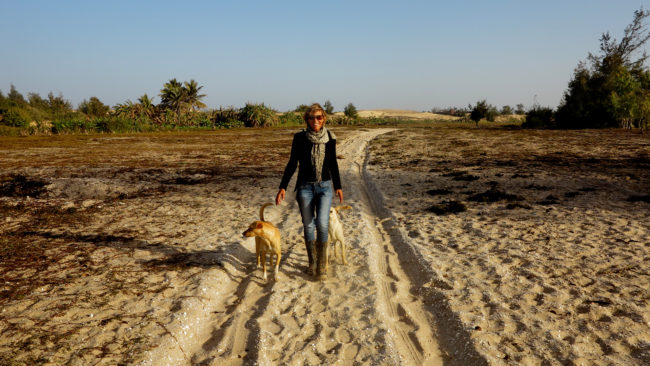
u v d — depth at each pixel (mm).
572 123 38188
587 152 16062
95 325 3271
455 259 4785
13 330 3164
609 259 4512
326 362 2852
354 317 3500
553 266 4398
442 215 7051
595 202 7410
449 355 2939
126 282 4188
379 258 5098
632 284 3822
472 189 9320
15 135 37812
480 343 2941
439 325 3361
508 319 3303
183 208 8000
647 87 34219
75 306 3609
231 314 3658
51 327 3227
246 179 11750
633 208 6832
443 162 14453
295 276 4469
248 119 55938
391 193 9172
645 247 4855
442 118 113688
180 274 4422
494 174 11281
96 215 7406
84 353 2852
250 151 21172
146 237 5922
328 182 4234
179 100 60344
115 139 32375
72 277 4316
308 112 4059
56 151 21469
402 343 3119
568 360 2695
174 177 12117
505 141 22859
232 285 4324
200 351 3084
